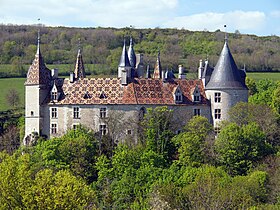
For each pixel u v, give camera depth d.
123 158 148.38
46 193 105.94
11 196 106.94
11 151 192.50
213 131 167.25
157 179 136.62
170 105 172.88
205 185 120.81
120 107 172.88
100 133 169.50
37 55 178.62
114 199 131.12
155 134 162.62
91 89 176.38
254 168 148.50
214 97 174.50
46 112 176.25
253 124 162.38
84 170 153.25
